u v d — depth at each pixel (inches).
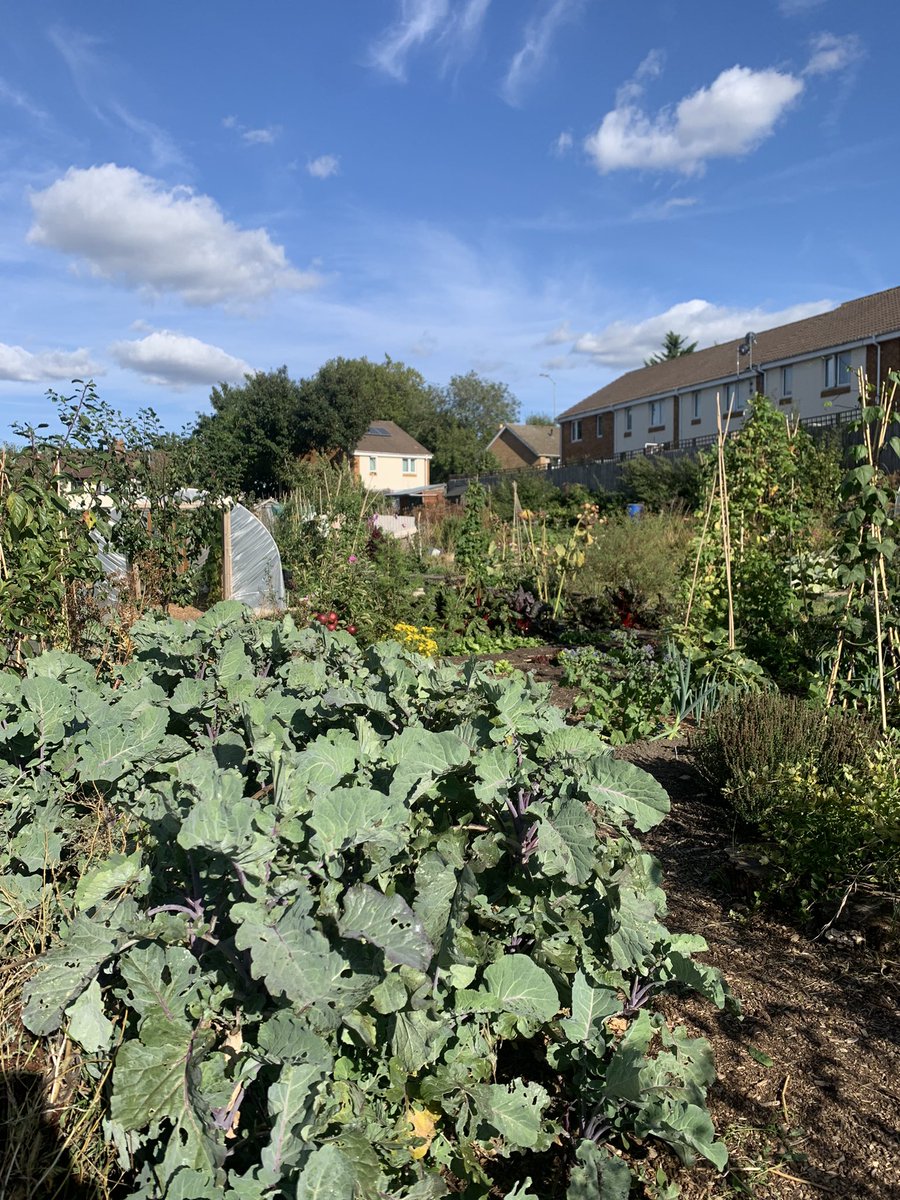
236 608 155.7
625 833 98.9
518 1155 86.8
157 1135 68.4
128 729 98.3
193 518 429.1
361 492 671.8
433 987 79.7
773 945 130.1
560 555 494.0
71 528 215.0
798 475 358.0
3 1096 71.3
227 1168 69.8
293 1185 61.2
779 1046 106.1
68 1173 66.6
